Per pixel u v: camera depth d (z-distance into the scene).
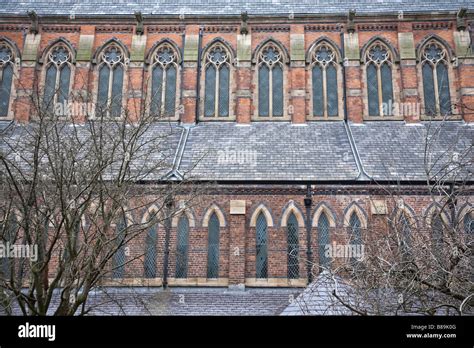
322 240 26.08
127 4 36.53
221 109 33.00
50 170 20.25
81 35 33.78
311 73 33.28
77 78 32.88
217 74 33.47
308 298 16.83
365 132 30.94
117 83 33.41
